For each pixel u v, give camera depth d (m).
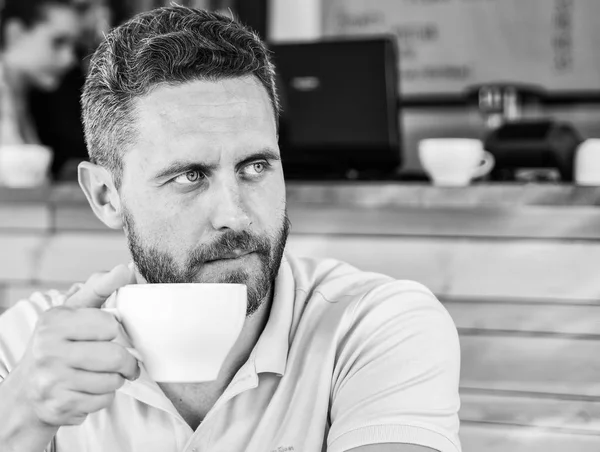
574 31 3.48
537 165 2.55
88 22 3.67
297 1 3.74
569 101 3.49
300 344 1.16
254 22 3.66
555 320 2.07
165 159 1.04
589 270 2.06
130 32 1.11
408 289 1.18
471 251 2.16
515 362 2.08
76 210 2.51
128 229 1.11
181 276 1.06
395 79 2.69
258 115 1.07
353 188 2.26
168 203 1.05
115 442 1.13
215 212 1.04
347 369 1.12
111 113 1.10
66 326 0.83
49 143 3.21
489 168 2.51
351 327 1.16
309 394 1.12
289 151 2.76
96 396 0.84
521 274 2.11
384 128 2.69
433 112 3.68
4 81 3.60
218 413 1.11
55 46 3.62
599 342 2.03
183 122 1.04
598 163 2.36
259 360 1.11
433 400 1.06
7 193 2.53
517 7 3.53
